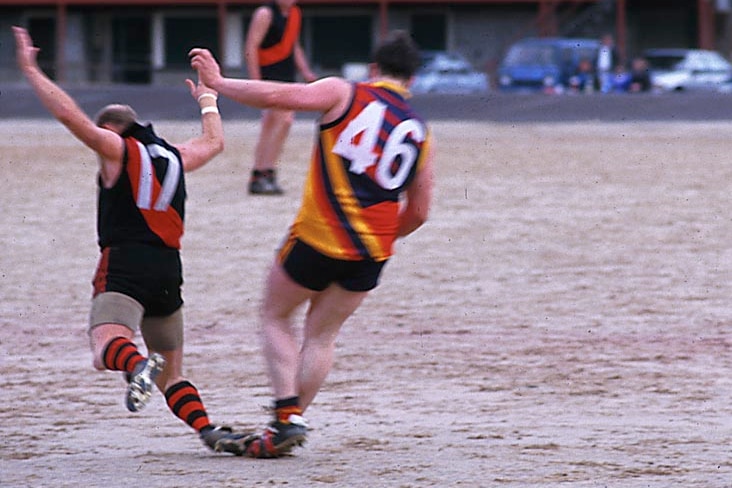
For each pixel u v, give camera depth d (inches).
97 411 1020.5
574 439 912.9
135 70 6594.5
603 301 1481.3
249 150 3348.9
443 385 1098.7
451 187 2549.2
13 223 2082.9
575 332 1320.1
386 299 1497.3
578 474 813.2
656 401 1035.9
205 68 804.0
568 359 1197.7
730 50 6939.0
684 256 1772.9
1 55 7219.5
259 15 2191.2
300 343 1231.5
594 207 2255.2
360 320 1384.1
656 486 784.9
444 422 970.1
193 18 7288.4
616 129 4168.3
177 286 861.2
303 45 7229.3
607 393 1065.5
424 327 1348.4
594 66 5123.0
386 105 827.4
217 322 1385.3
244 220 2097.7
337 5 7175.2
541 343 1268.5
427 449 885.2
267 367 862.5
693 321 1370.6
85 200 2361.0
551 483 792.3
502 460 852.6
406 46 840.9
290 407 852.0
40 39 7347.4
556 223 2070.6
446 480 800.3
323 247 826.8
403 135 828.6
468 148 3435.0
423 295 1521.9
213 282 1611.7
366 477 808.9
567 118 4478.3
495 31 7091.5
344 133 819.4
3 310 1445.6
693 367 1161.4
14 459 868.0
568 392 1069.8
